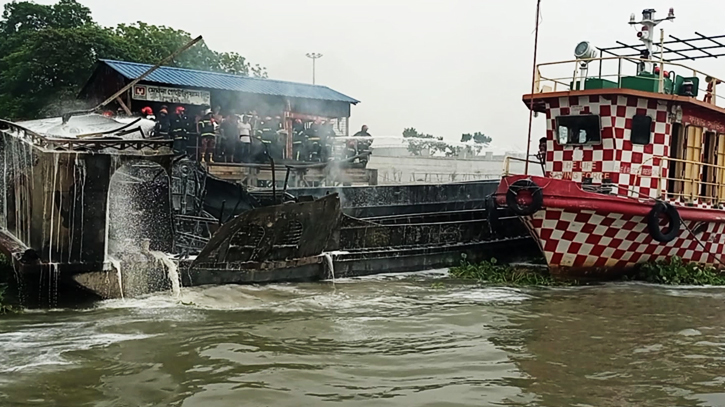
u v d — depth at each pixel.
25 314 9.33
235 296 10.85
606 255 13.55
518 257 16.88
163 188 10.96
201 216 13.57
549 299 11.55
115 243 10.89
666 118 14.50
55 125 11.77
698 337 8.87
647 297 11.91
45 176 9.59
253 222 11.35
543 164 17.70
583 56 14.69
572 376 7.02
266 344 7.95
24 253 9.55
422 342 8.30
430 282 13.28
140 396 6.11
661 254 14.19
